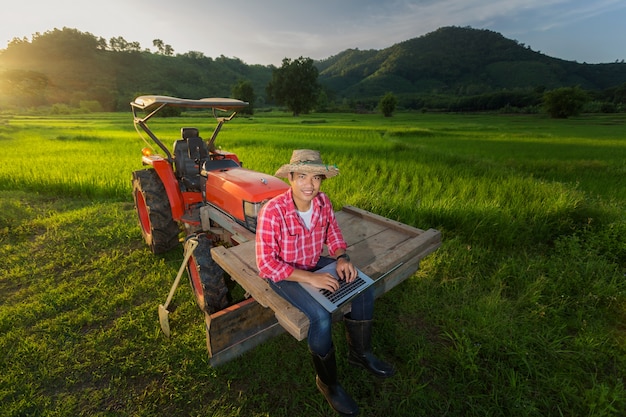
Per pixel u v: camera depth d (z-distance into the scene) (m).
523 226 4.21
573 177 7.30
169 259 3.77
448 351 2.35
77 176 6.89
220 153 4.31
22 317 2.75
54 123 33.53
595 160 9.41
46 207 5.62
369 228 2.85
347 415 1.78
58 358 2.31
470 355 2.20
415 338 2.49
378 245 2.49
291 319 1.55
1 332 2.61
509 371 2.15
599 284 3.01
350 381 2.14
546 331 2.53
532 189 5.50
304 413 1.93
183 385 2.10
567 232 4.23
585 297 2.87
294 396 2.03
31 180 6.86
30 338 2.49
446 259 3.52
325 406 1.95
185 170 3.91
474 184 6.09
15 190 6.66
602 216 4.41
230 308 1.89
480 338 2.45
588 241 3.86
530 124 38.31
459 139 17.58
